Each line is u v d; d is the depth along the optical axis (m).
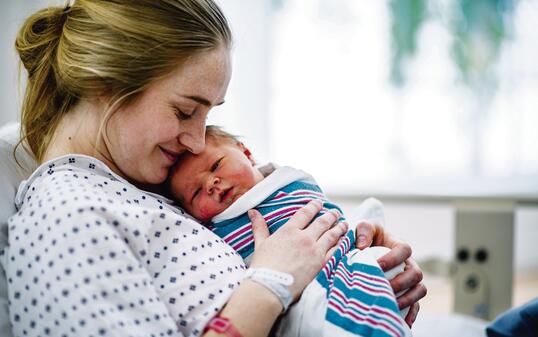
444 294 2.72
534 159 2.90
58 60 1.01
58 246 0.82
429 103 2.84
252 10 2.64
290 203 1.15
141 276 0.85
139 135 0.99
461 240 2.03
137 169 1.03
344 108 2.81
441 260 2.08
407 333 0.94
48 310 0.80
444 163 2.88
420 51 2.80
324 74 2.78
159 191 1.20
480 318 2.03
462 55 2.82
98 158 1.04
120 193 0.99
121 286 0.82
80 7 1.00
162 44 0.95
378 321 0.90
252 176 1.20
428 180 2.82
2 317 0.90
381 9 2.76
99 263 0.81
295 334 0.93
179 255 0.93
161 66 0.95
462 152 2.88
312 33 2.75
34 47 1.06
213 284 0.92
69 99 1.03
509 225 1.99
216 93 1.02
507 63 2.85
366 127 2.83
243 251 1.11
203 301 0.90
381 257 1.04
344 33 2.77
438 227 2.92
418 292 1.06
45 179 0.95
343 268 1.01
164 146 1.02
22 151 1.12
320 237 1.04
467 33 2.80
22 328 0.84
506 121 2.88
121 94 0.96
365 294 0.95
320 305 0.93
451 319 1.49
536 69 2.87
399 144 2.85
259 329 0.88
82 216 0.83
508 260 2.00
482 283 2.02
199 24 0.98
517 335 1.16
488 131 2.88
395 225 2.90
